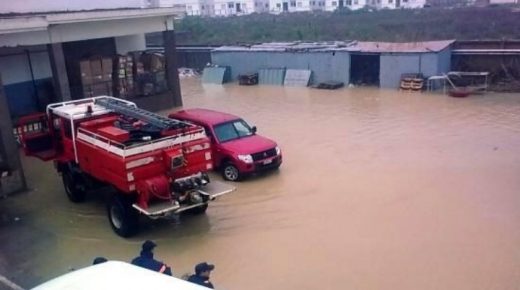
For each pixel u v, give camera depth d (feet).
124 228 33.68
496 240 30.81
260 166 43.50
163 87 76.02
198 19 177.37
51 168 50.03
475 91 75.20
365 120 63.00
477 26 120.88
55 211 39.22
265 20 168.66
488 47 82.28
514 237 31.04
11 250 32.86
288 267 29.12
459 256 29.22
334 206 37.35
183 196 32.86
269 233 33.68
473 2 208.54
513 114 61.72
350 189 40.45
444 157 47.06
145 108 73.41
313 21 157.38
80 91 68.23
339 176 43.57
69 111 38.40
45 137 42.06
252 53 97.71
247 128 47.34
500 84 77.20
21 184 43.70
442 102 70.90
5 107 42.29
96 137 34.35
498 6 167.22
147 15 68.95
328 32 131.13
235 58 100.32
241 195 40.60
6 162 43.16
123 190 32.37
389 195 38.75
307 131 59.26
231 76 101.65
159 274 13.98
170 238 33.76
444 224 33.35
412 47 83.41
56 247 33.06
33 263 30.99
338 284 27.09
